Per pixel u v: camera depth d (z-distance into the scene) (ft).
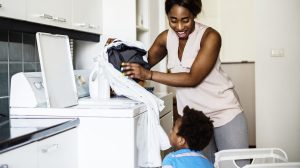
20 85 5.86
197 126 4.80
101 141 5.75
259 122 11.91
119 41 6.75
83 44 9.02
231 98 6.00
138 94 6.52
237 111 5.99
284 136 11.76
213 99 6.00
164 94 8.94
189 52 6.00
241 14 14.97
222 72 6.21
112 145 5.72
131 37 8.92
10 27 5.37
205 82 5.99
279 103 11.75
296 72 11.57
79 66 9.05
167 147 6.36
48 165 4.86
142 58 6.73
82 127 5.79
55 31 6.68
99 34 8.86
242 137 5.90
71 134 5.57
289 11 11.55
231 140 5.89
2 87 6.23
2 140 3.86
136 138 5.84
